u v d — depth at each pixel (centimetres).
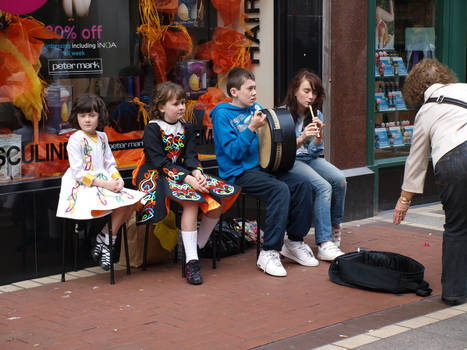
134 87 595
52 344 384
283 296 474
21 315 434
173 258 567
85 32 560
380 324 419
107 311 441
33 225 515
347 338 394
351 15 700
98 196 486
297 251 555
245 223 614
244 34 668
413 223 714
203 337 396
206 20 648
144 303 457
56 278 520
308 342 388
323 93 568
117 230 514
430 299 471
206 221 535
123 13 584
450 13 843
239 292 482
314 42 673
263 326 415
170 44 622
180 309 445
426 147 458
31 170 532
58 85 546
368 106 729
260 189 529
